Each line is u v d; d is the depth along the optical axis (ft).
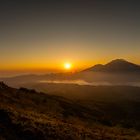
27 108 188.14
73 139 113.09
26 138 99.04
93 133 144.05
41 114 168.35
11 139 93.66
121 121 286.66
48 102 266.36
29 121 116.98
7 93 234.17
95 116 278.67
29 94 274.77
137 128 246.68
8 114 115.03
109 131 182.80
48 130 112.88
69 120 189.78
